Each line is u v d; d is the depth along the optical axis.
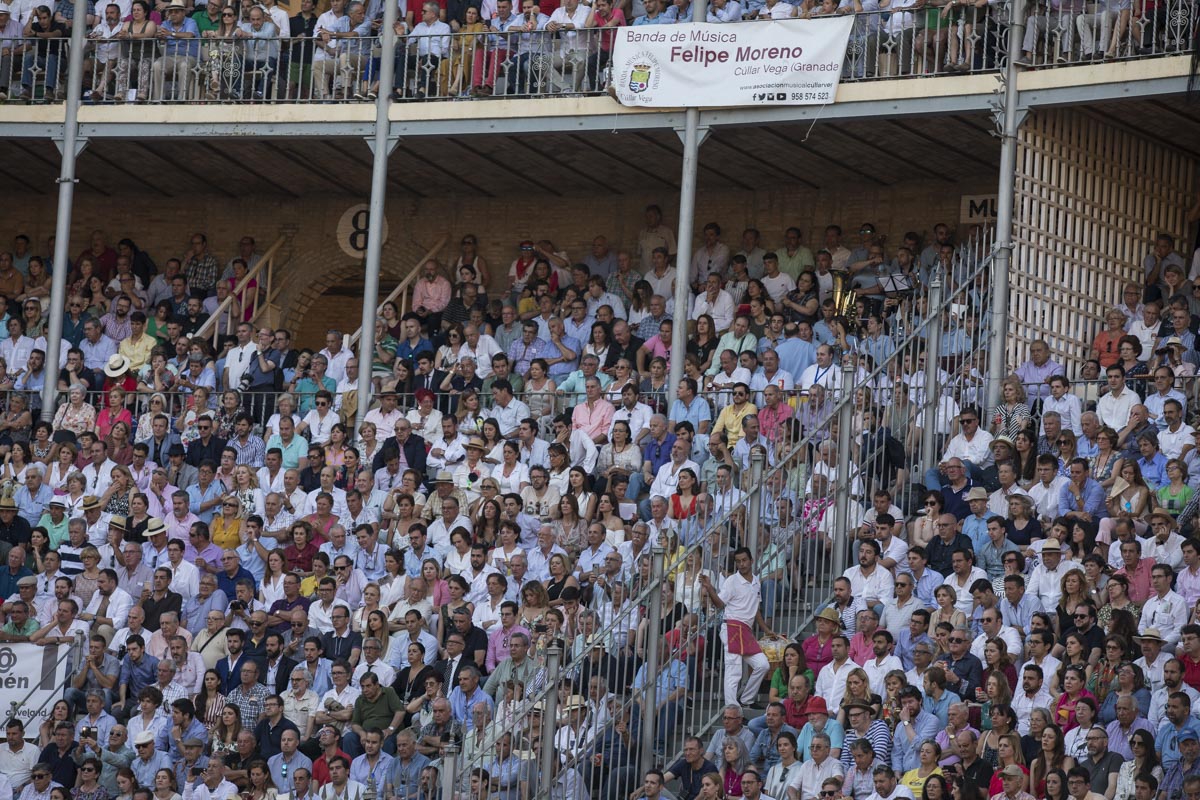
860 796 55.84
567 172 96.81
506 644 66.38
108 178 103.38
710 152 91.50
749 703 61.22
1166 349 73.88
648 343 85.25
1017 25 77.50
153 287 99.06
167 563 75.19
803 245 95.12
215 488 79.25
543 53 86.25
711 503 65.81
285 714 66.25
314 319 113.56
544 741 57.88
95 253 100.62
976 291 75.00
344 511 76.19
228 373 88.69
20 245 101.88
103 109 89.62
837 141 88.25
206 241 103.56
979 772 54.97
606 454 76.56
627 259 94.06
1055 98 76.75
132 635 70.69
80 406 85.50
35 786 66.19
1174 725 54.44
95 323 92.19
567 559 69.44
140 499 77.06
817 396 67.25
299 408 86.12
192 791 64.19
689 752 57.59
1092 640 58.56
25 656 70.81
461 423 81.12
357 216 102.88
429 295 95.38
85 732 67.00
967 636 58.97
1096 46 77.62
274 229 104.62
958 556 62.59
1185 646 57.16
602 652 60.16
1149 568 61.81
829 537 65.12
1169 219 83.19
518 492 76.19
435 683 64.75
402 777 61.00
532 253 96.00
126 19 93.94
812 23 80.94
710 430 76.56
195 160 98.88
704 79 82.19
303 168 99.00
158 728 67.50
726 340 83.19
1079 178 79.88
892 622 62.09
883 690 59.53
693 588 60.69
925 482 68.75
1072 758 53.84
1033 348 75.31
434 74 89.12
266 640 68.94
